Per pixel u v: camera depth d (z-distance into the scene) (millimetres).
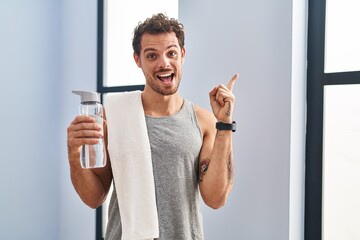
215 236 1300
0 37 1663
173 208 854
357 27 1236
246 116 1242
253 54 1233
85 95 792
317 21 1259
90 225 1856
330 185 1275
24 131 1760
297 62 1199
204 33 1339
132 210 848
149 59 862
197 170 919
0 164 1667
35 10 1809
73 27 1917
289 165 1165
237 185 1252
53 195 1887
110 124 900
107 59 1869
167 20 882
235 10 1272
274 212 1188
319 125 1258
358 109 1230
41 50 1839
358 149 1235
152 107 922
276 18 1194
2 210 1674
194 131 910
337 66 1268
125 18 1814
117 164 879
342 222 1266
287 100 1172
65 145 1916
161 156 869
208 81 1329
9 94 1700
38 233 1820
